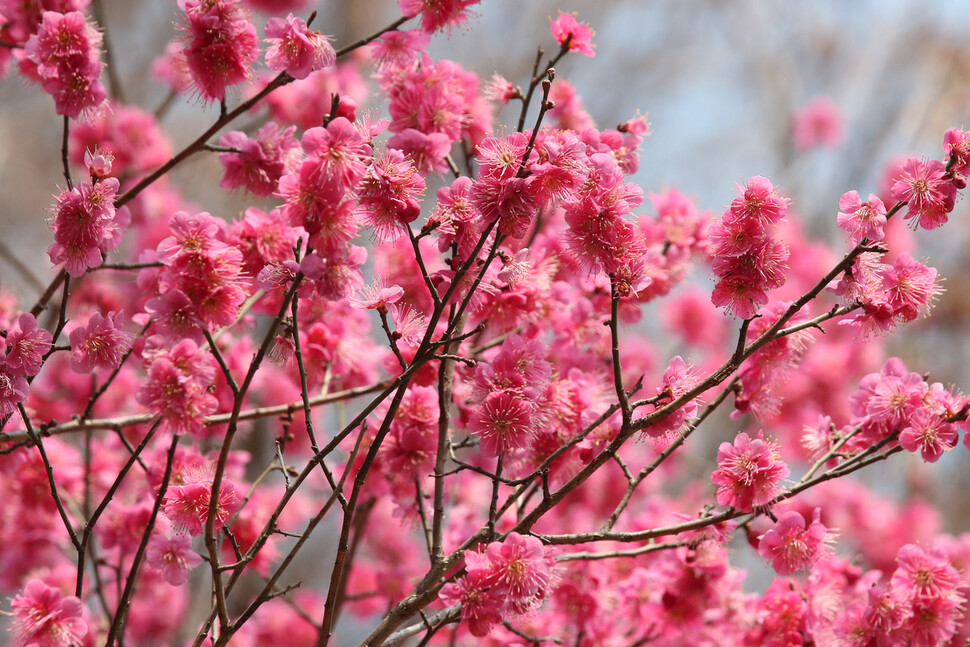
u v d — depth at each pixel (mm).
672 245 3865
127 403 4781
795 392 6984
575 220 2541
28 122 9883
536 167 2332
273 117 5059
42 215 9625
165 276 2439
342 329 3703
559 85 3715
